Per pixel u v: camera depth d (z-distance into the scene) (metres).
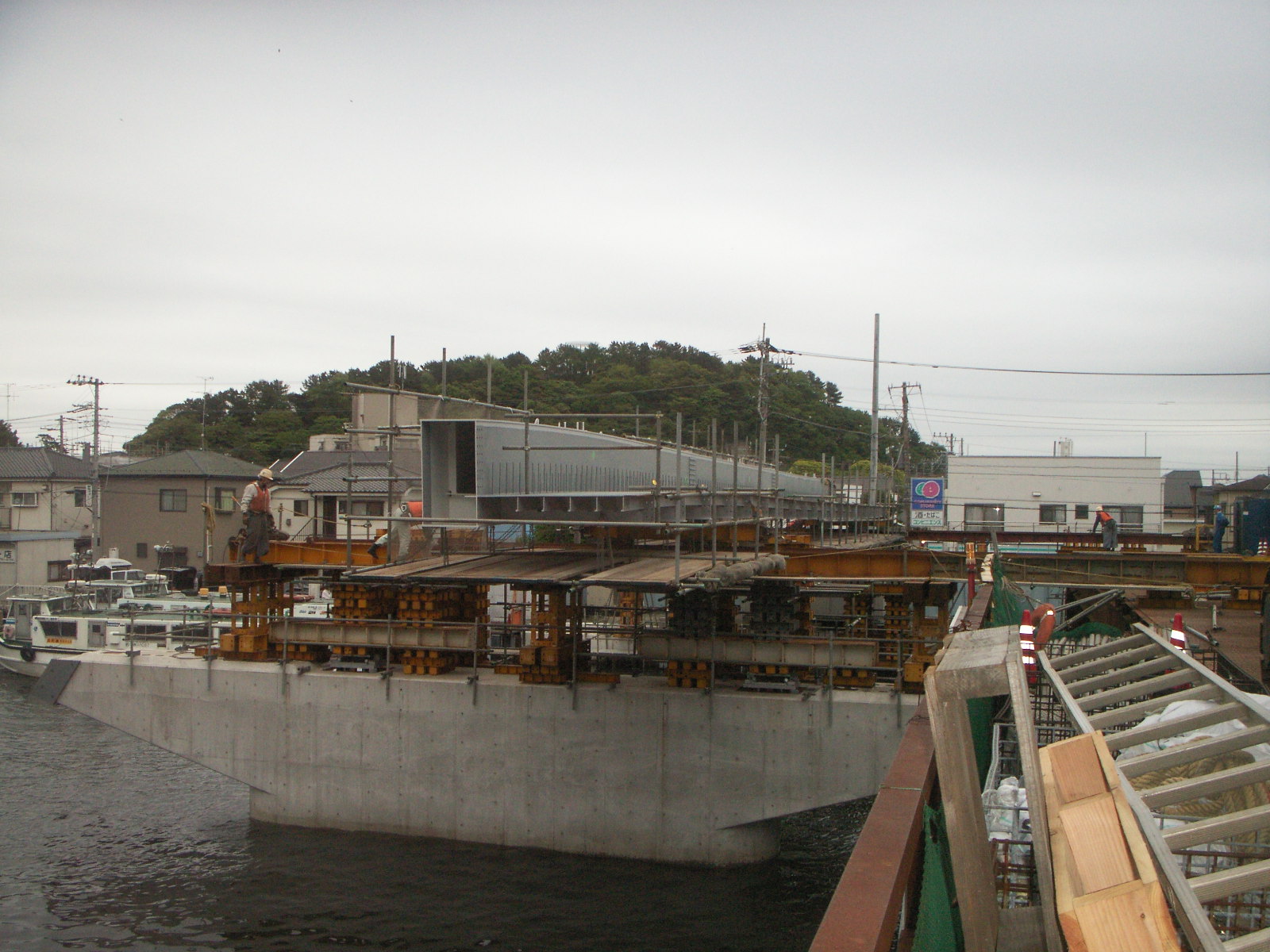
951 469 69.81
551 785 24.50
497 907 21.64
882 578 25.80
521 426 20.12
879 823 4.00
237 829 26.61
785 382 92.00
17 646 48.88
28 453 77.19
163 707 27.38
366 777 25.78
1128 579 27.91
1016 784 8.48
